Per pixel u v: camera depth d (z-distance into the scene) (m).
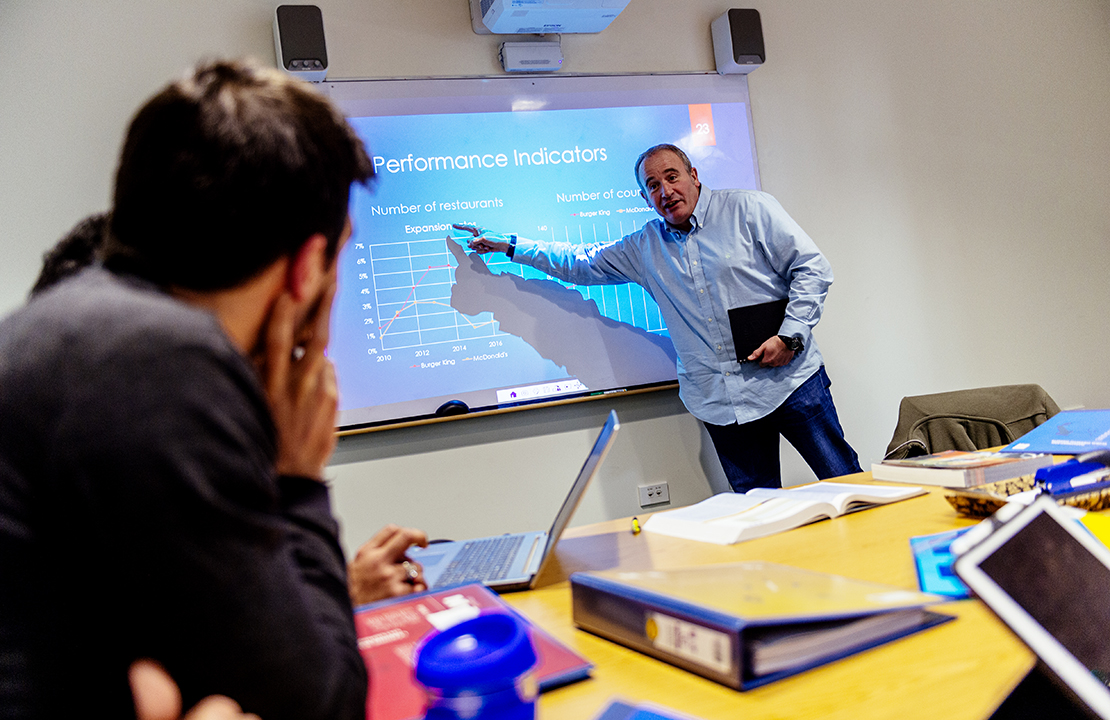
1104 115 3.96
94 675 0.52
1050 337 3.80
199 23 2.83
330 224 0.66
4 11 2.67
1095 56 3.97
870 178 3.56
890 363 3.54
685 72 3.30
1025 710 0.93
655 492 3.19
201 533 0.50
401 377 2.95
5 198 2.66
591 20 3.00
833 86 3.52
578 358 3.13
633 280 3.14
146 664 0.52
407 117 2.98
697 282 3.01
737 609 0.70
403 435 2.95
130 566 0.49
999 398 2.46
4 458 0.50
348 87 2.92
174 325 0.53
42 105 2.69
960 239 3.69
